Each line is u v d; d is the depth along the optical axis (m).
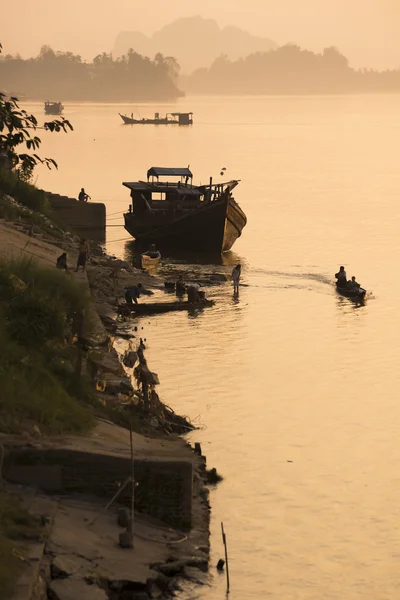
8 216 89.81
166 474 33.66
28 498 32.44
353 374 56.47
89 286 70.31
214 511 37.28
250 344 62.53
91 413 40.22
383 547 35.09
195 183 165.62
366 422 48.28
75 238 96.81
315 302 75.56
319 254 97.44
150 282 80.75
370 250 99.88
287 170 192.38
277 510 37.75
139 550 31.23
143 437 41.59
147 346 61.28
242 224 99.69
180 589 30.34
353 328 67.25
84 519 32.00
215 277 84.00
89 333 51.91
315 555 34.19
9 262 55.88
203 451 43.56
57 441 35.16
